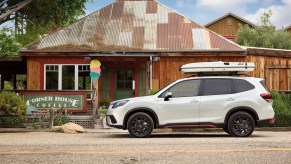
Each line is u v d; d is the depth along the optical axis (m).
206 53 23.98
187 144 11.19
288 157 8.78
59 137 14.13
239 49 23.83
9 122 17.81
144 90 24.50
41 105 19.08
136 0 27.80
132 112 13.98
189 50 23.95
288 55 24.42
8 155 9.17
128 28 25.84
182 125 13.87
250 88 14.10
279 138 13.10
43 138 13.69
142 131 13.81
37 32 32.53
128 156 8.98
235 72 15.11
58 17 28.59
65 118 18.38
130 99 14.12
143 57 23.39
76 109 19.09
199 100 13.92
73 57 24.23
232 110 13.88
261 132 16.28
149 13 26.95
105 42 24.83
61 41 24.95
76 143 11.66
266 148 10.20
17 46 29.33
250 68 14.58
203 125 13.88
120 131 16.92
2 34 29.02
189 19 26.55
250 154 9.22
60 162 8.23
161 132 17.03
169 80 24.19
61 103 19.09
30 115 18.20
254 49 23.92
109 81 24.59
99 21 26.39
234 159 8.53
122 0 27.77
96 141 12.34
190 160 8.43
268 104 14.02
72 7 28.44
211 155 9.09
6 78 31.92
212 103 13.91
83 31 25.64
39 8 26.39
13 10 23.47
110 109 14.26
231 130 13.83
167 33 25.45
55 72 24.28
